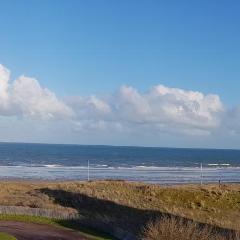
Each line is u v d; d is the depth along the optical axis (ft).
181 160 599.16
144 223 114.62
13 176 299.79
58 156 599.98
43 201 137.90
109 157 614.75
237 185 184.85
